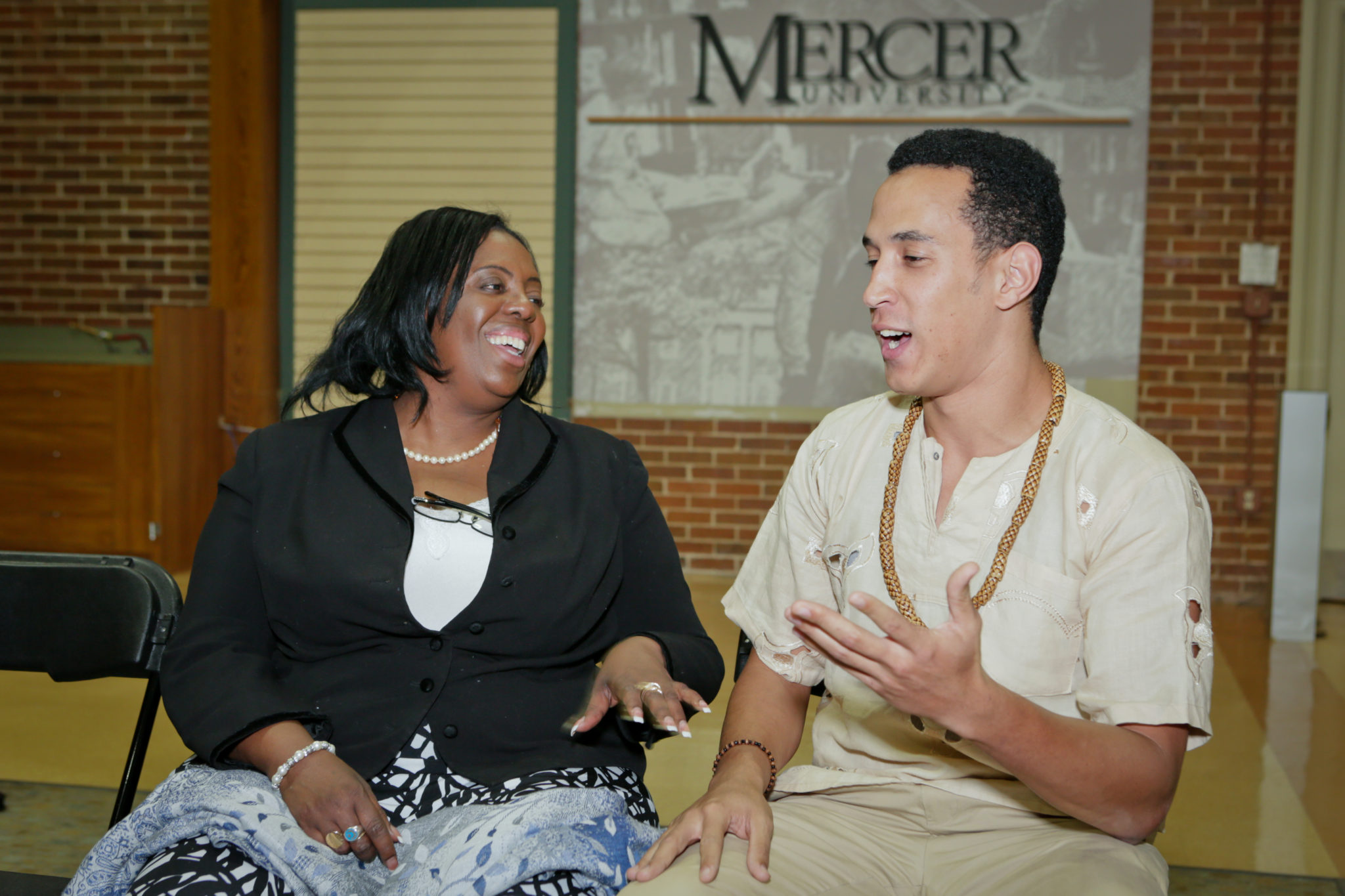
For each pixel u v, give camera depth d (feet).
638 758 5.32
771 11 19.03
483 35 19.53
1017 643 4.29
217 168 19.93
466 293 5.42
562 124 19.44
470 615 5.13
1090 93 18.52
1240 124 18.35
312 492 5.32
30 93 20.74
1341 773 10.78
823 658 4.92
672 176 19.38
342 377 5.63
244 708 4.73
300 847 4.37
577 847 4.28
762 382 19.43
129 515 18.95
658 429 19.69
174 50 20.38
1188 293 18.61
